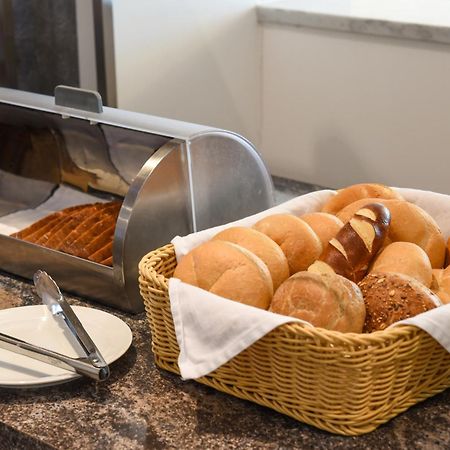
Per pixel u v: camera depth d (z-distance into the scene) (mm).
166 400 1050
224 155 1357
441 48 1928
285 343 941
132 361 1143
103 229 1338
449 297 1076
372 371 930
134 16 1885
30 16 1838
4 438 1018
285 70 2227
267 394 1010
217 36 2117
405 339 937
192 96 2096
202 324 995
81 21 1826
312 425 986
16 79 1884
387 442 952
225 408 1029
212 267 1055
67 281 1342
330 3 2238
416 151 2055
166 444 963
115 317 1202
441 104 1974
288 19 2150
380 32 1999
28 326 1187
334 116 2176
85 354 1115
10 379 1062
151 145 1327
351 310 978
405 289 1008
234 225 1199
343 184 2221
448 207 1250
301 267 1137
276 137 2314
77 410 1035
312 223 1182
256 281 1044
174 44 2006
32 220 1432
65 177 1437
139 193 1230
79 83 1883
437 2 2229
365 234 1097
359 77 2092
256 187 1433
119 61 1879
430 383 1022
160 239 1283
